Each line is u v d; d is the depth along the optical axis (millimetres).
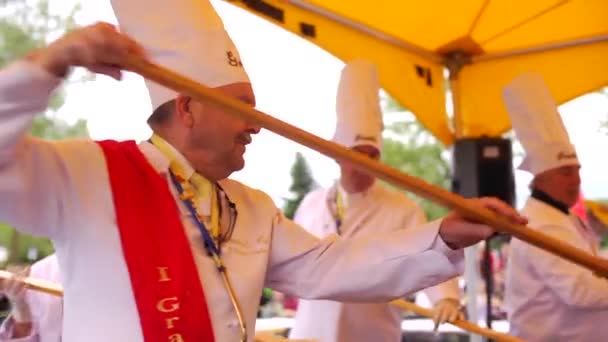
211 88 1439
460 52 4094
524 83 3254
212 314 1384
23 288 2354
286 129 1414
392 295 1659
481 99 4160
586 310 2855
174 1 1567
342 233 3117
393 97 3891
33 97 1153
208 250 1440
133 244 1329
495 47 4105
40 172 1294
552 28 3973
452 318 2969
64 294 1353
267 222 1624
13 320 2396
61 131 3721
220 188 1566
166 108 1518
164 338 1297
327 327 3023
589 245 3102
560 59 4039
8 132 1158
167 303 1317
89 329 1305
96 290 1313
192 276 1358
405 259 1618
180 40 1548
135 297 1304
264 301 4719
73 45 1154
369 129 3178
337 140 3215
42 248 3596
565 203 3070
